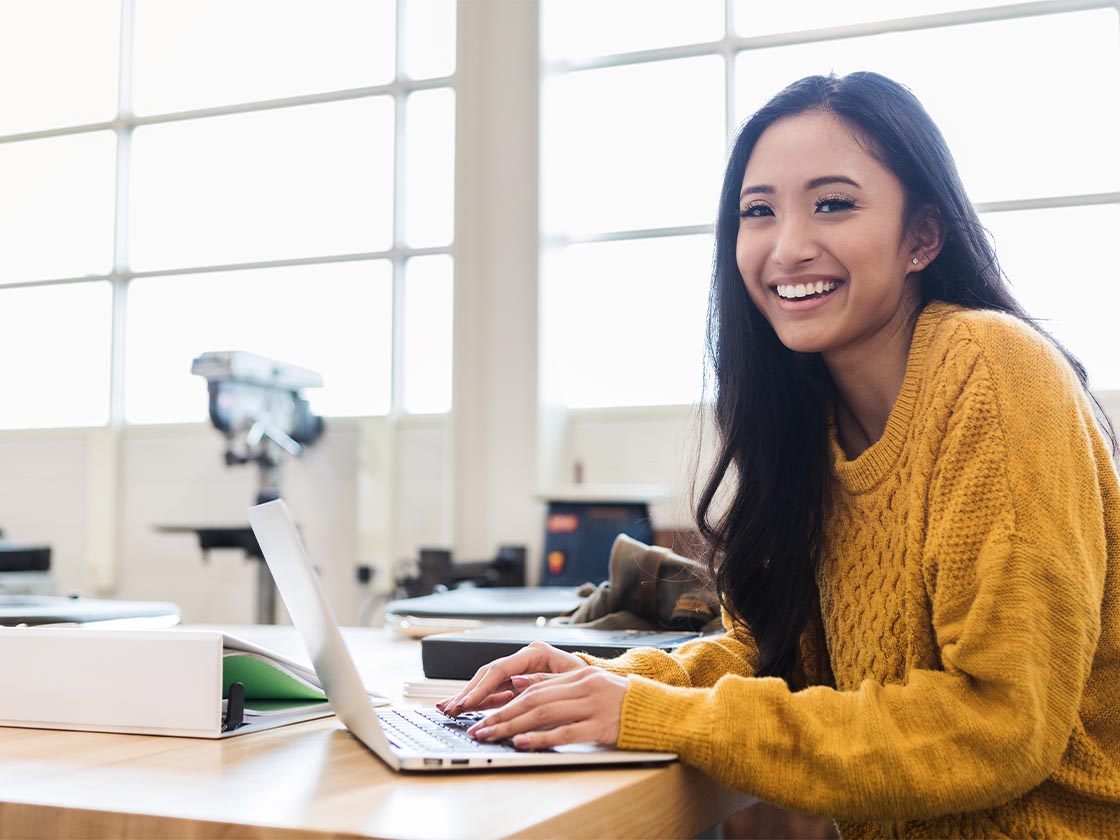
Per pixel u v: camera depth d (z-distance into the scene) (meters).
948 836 1.04
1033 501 0.96
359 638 2.01
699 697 0.94
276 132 3.95
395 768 0.85
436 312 3.67
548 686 0.95
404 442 3.61
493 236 3.40
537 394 3.31
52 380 4.20
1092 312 2.93
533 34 3.41
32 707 1.07
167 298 4.06
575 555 2.97
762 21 3.30
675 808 0.89
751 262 1.19
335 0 3.89
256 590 3.71
